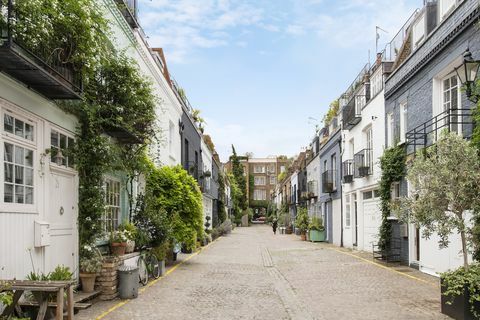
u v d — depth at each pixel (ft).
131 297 29.07
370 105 60.59
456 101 37.76
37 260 23.76
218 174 132.98
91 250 28.99
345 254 61.21
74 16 23.34
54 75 22.66
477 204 24.25
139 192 44.47
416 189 25.90
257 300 29.73
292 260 55.57
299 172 133.69
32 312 21.49
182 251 66.39
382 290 32.71
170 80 62.49
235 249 74.23
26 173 23.12
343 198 76.13
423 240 42.09
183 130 68.08
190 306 27.32
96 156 29.63
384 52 58.03
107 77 31.68
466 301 22.54
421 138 39.73
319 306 27.73
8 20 18.13
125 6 38.91
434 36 39.65
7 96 20.98
